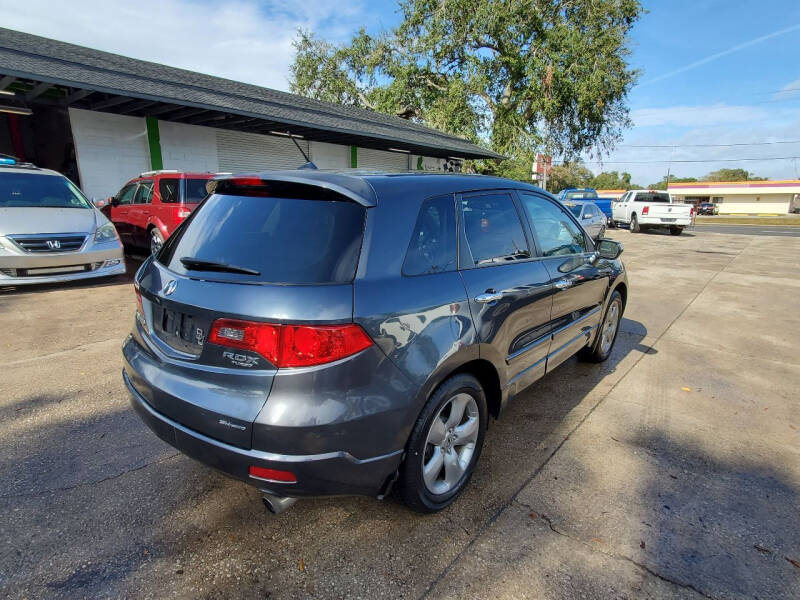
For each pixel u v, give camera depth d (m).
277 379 1.81
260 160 14.53
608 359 4.75
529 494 2.58
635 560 2.11
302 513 2.40
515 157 24.64
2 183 6.96
